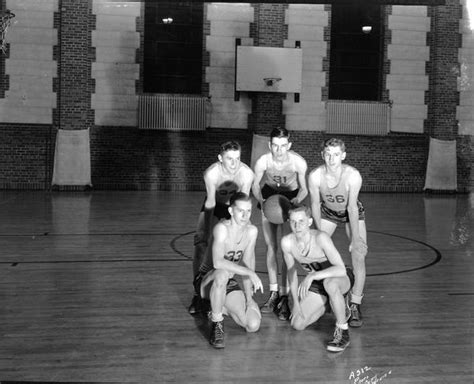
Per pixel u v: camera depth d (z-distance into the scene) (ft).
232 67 55.42
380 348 14.96
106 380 12.67
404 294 20.49
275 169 18.56
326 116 56.39
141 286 21.06
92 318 17.21
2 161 52.95
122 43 53.88
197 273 17.33
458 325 16.98
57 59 53.06
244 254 16.20
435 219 39.58
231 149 16.24
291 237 15.79
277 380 12.82
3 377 12.73
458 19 56.80
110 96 53.98
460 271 24.29
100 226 34.32
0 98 52.60
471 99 57.52
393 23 56.65
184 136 55.36
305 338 15.62
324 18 55.77
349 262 26.25
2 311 17.78
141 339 15.43
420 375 13.17
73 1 52.37
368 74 57.21
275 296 18.20
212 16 55.01
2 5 52.16
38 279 21.85
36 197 47.93
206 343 15.17
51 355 14.15
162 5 54.70
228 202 17.79
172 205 44.42
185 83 55.52
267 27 54.95
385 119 56.90
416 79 57.31
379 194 55.67
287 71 54.80
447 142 57.11
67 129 52.90
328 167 16.53
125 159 54.54
